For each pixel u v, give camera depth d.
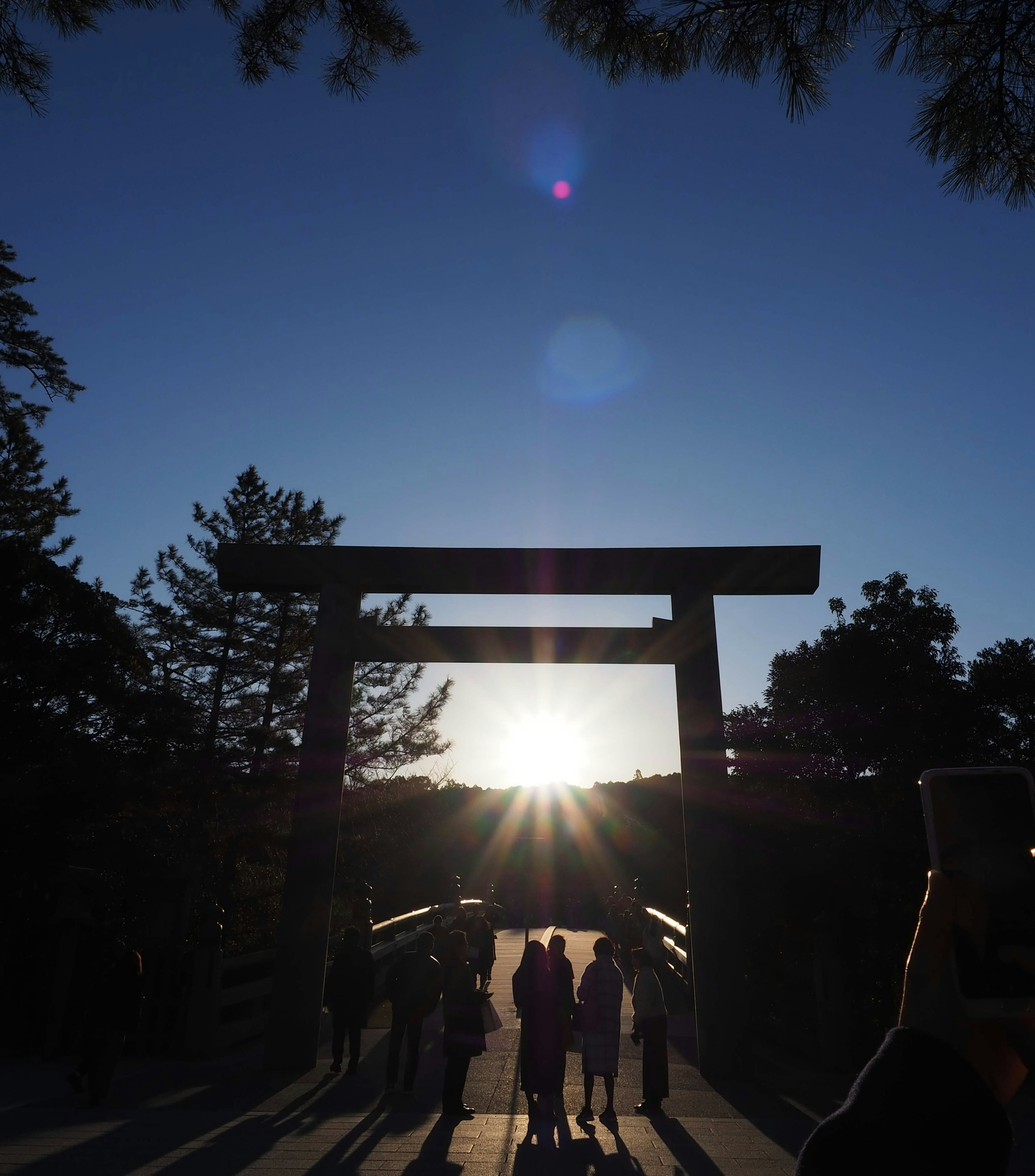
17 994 13.60
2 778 17.06
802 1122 9.30
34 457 22.73
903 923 12.88
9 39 5.52
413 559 13.73
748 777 15.50
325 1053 13.46
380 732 22.27
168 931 13.98
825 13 5.08
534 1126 9.12
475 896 52.00
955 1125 1.14
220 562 13.67
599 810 52.03
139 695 20.52
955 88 5.22
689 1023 16.48
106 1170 7.11
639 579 13.59
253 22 5.66
